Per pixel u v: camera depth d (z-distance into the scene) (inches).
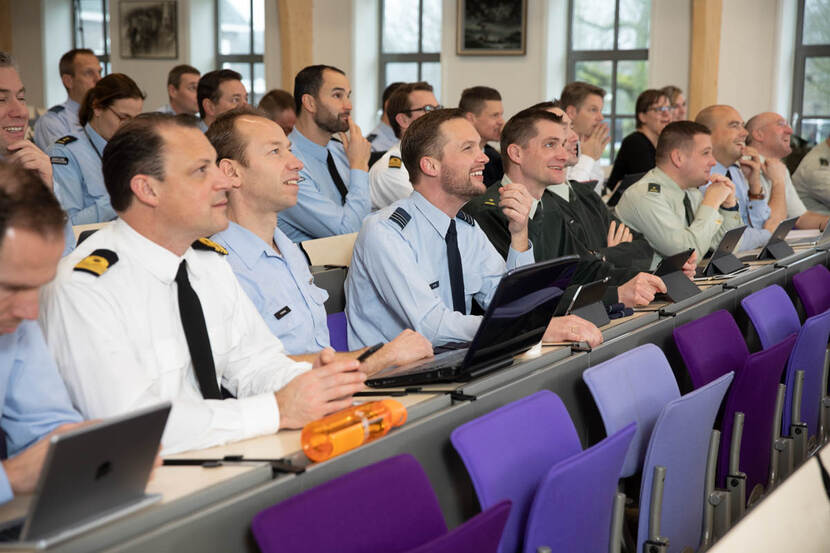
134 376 62.1
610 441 66.9
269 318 92.4
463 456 61.7
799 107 371.2
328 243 131.8
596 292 100.7
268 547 47.8
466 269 109.4
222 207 68.2
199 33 460.1
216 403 62.6
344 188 166.6
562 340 91.8
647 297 112.6
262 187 91.7
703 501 87.7
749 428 100.3
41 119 231.9
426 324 97.6
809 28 366.3
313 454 57.2
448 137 103.1
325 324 99.9
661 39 380.8
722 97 370.0
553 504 62.7
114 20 468.1
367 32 433.4
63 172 162.4
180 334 68.5
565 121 147.0
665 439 77.7
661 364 89.7
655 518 76.5
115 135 66.6
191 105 246.4
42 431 57.5
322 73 160.9
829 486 49.6
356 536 52.2
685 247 156.5
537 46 402.0
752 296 118.8
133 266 66.5
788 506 46.4
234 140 91.4
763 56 361.4
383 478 55.2
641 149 243.9
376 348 83.7
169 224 66.7
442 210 106.4
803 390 118.5
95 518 46.4
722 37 366.6
